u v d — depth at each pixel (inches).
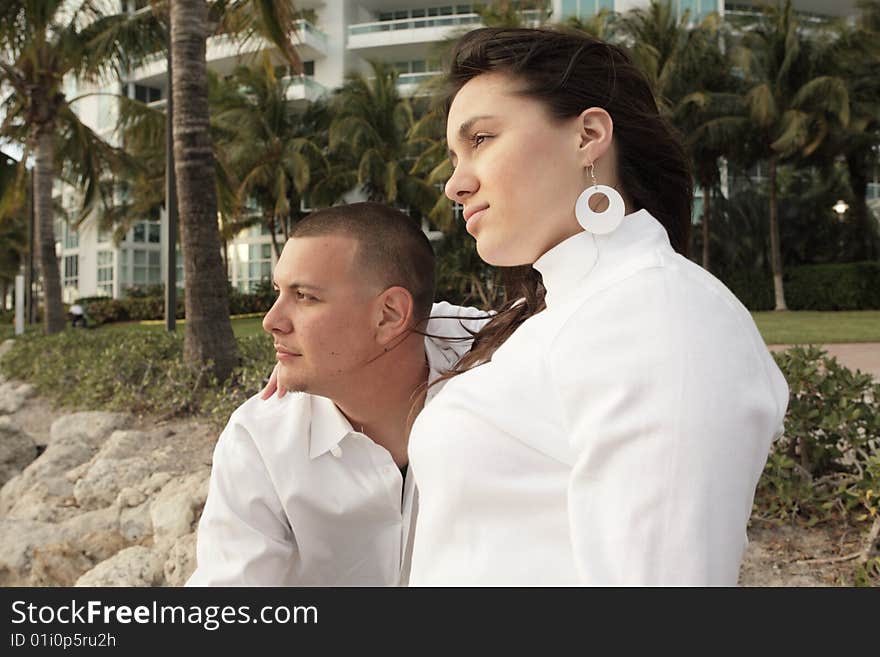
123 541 117.1
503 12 642.8
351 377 39.9
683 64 775.7
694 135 779.4
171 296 313.3
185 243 210.1
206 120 213.9
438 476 28.8
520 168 29.7
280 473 42.6
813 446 95.5
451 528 28.5
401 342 40.3
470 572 27.4
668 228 34.0
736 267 907.4
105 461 146.3
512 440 27.4
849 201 935.0
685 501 22.2
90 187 506.6
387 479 43.2
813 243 940.0
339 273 37.8
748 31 819.4
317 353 38.6
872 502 81.7
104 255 1375.5
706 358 23.7
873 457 79.7
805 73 786.2
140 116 424.5
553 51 30.4
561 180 30.0
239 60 300.2
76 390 244.2
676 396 23.1
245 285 1298.0
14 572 114.8
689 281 26.0
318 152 902.4
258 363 193.3
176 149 212.1
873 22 783.1
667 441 22.7
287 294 39.0
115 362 233.1
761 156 825.5
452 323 46.9
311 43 1136.2
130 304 1120.2
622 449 23.6
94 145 500.4
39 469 163.0
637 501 22.8
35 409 260.2
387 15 1258.6
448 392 30.0
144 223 1373.0
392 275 38.8
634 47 727.7
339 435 42.6
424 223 960.3
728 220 904.3
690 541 21.9
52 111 472.4
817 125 786.2
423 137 759.1
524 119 29.8
